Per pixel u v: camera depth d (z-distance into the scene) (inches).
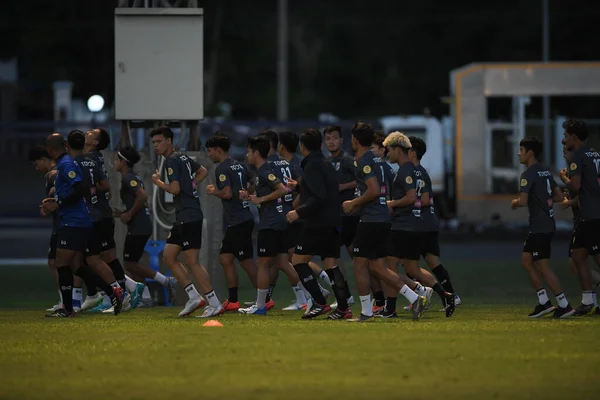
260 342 1578.5
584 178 2050.9
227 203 2174.0
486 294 2726.4
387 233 1919.3
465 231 4766.2
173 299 2438.5
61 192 1990.7
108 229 2188.7
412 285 2049.7
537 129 4562.0
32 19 6038.4
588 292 2074.3
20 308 2386.8
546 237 1996.8
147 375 1309.1
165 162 1990.7
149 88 2490.2
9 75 6717.5
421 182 2030.0
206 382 1261.1
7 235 4746.6
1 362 1408.7
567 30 7160.4
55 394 1193.4
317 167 1911.9
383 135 2234.3
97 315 2124.8
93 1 6102.4
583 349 1504.7
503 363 1387.8
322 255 1972.2
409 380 1269.7
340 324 1857.8
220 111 7628.0
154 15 2488.9
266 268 2100.1
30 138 5536.4
